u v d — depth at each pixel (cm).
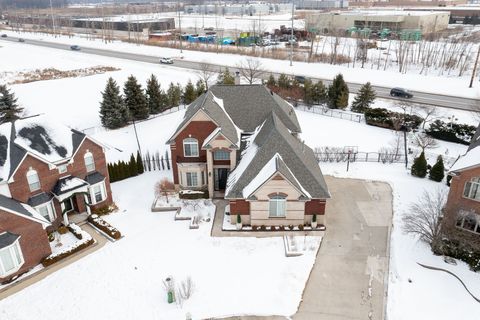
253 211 3650
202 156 4228
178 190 4378
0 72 10262
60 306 2883
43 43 15262
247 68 8612
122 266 3262
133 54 12369
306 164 3744
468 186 3300
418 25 14125
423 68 9506
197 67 10138
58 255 3325
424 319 2694
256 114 4453
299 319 2730
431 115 6172
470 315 2717
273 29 15962
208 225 3772
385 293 2933
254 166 3688
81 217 3919
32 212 3278
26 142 3538
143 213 4016
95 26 19000
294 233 3628
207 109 4044
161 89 7575
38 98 7944
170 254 3388
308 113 6806
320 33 15088
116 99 6259
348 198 4184
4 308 2873
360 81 8538
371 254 3347
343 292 2953
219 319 2741
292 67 9881
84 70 10162
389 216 3869
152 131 6191
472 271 3097
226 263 3266
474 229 3353
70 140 3809
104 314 2805
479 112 6112
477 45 11869
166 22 17738
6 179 3266
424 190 4309
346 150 5194
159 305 2862
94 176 3925
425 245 3400
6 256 3078
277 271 3167
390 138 5666
